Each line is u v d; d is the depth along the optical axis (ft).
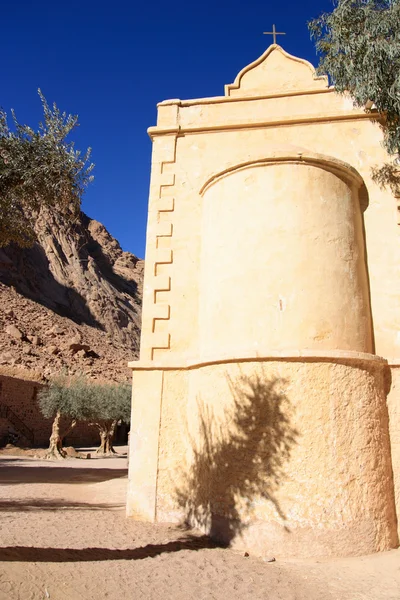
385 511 24.34
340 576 20.42
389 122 29.53
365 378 25.40
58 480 55.98
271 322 25.70
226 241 28.27
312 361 24.50
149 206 33.32
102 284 391.24
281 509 23.13
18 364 185.16
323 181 27.89
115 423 130.11
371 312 28.53
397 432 26.02
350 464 23.77
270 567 21.34
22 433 135.44
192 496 27.17
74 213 26.50
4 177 23.29
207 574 19.83
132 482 28.89
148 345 30.66
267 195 27.53
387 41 27.32
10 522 26.32
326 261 26.66
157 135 34.50
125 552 21.67
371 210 30.14
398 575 20.52
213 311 27.96
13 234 25.17
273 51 35.24
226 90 34.71
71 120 25.44
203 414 26.86
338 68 29.17
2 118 24.13
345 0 28.43
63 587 16.20
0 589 14.70
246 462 24.20
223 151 33.40
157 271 32.01
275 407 24.16
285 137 32.63
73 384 122.93
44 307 296.10
